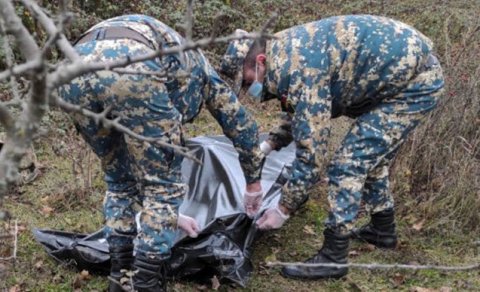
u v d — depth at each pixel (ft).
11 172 3.57
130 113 7.92
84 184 13.56
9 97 14.40
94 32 8.20
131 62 3.69
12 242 11.37
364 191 11.71
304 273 10.98
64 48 3.56
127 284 9.12
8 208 12.84
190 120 9.21
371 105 10.32
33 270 10.77
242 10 24.64
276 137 11.69
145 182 8.58
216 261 10.37
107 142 8.82
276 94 9.98
